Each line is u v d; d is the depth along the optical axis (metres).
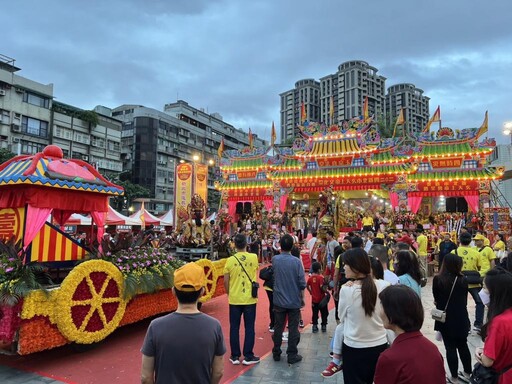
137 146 56.75
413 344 2.38
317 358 6.07
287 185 29.81
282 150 30.75
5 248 5.93
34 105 40.66
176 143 63.41
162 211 58.03
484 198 24.58
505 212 20.30
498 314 2.92
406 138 27.41
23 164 7.64
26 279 5.46
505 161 33.62
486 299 4.55
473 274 7.46
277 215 25.80
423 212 27.42
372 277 3.96
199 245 9.70
